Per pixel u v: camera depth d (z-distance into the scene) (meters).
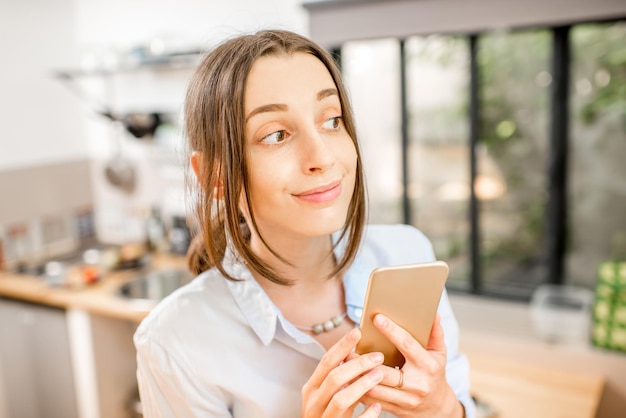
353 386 0.62
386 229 0.94
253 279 0.78
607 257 2.09
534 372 1.87
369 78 2.27
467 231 2.26
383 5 2.02
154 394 0.78
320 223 0.64
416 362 0.65
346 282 0.80
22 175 2.84
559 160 2.05
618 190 2.03
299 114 0.63
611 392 1.88
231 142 0.64
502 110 2.14
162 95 2.83
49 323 2.42
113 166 3.06
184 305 0.77
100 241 3.20
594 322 1.92
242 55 0.64
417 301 0.66
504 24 1.86
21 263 2.82
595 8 1.74
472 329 2.11
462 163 2.24
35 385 2.54
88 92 3.08
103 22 2.97
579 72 1.98
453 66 2.16
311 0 2.15
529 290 2.23
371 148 2.33
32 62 2.88
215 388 0.76
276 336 0.76
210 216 0.71
